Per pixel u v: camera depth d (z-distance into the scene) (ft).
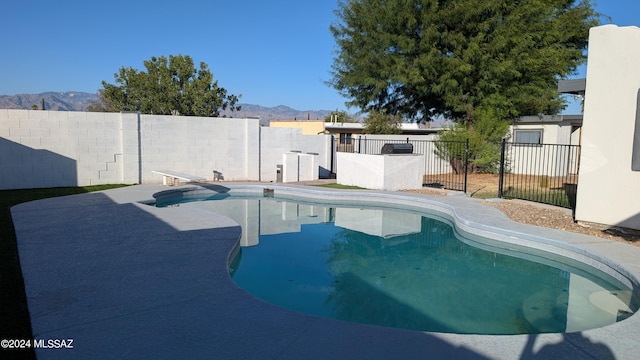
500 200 34.96
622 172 23.68
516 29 52.85
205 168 46.55
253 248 23.47
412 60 56.65
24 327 10.77
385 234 27.45
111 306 12.20
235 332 10.78
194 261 16.56
